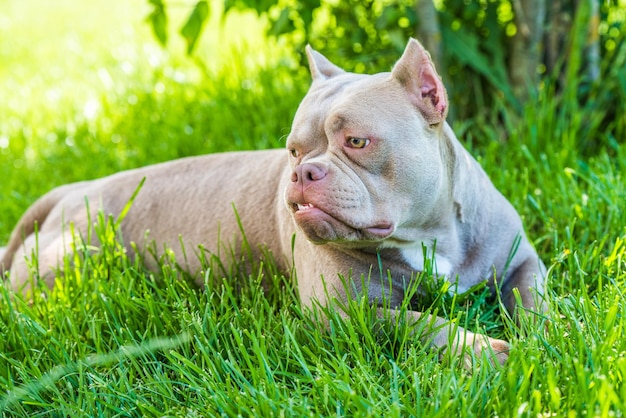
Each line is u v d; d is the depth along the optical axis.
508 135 5.50
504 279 3.84
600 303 3.30
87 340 3.74
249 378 3.21
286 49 7.28
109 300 3.79
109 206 4.64
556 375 2.85
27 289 4.42
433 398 2.83
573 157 4.98
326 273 3.60
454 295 3.43
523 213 4.50
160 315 3.69
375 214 3.24
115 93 7.38
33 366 3.34
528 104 5.33
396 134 3.26
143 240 4.51
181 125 6.29
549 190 4.59
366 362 3.16
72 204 4.75
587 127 5.34
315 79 3.78
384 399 2.82
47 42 10.69
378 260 3.51
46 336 3.61
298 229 3.43
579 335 2.95
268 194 4.14
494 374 2.93
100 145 6.43
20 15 12.75
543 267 3.91
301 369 3.22
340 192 3.14
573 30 5.30
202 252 4.00
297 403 2.92
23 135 6.84
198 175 4.54
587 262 3.83
